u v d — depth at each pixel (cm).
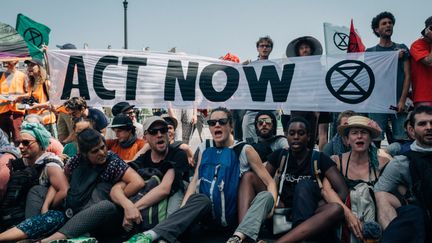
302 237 362
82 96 647
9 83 728
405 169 377
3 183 422
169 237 377
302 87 605
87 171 422
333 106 591
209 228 434
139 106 648
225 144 441
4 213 424
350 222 371
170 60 648
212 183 411
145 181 433
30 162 442
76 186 415
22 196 430
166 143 462
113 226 418
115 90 648
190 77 645
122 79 648
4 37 657
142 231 410
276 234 404
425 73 530
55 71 646
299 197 387
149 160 471
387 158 425
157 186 420
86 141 406
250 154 421
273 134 553
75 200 411
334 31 679
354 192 390
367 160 413
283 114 683
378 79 568
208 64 644
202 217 406
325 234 384
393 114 581
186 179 482
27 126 434
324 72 595
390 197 379
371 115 589
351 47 632
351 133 409
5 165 432
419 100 534
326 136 660
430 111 370
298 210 382
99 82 647
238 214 400
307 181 398
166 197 424
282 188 421
